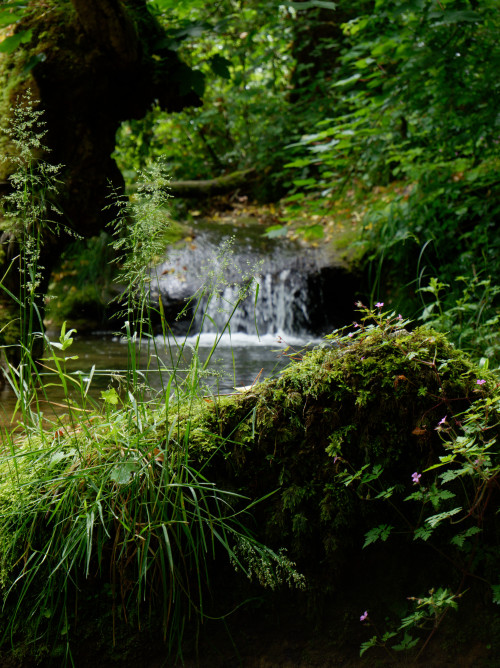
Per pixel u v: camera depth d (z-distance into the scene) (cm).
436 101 566
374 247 719
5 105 398
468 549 184
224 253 203
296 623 189
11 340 378
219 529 187
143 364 500
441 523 187
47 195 398
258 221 923
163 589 177
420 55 507
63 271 736
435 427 188
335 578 189
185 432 189
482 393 189
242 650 187
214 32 474
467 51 516
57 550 178
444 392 190
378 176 822
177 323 713
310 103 1033
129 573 180
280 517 190
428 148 633
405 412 190
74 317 705
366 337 204
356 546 190
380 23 603
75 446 190
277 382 197
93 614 181
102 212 440
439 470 189
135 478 177
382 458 190
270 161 1034
